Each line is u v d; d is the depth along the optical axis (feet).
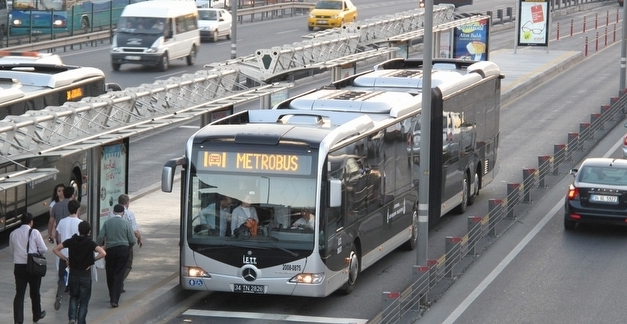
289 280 113.50
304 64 204.13
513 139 235.61
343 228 118.62
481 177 178.81
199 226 115.44
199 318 113.91
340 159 117.70
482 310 118.11
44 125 119.75
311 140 114.11
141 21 319.47
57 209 118.83
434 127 149.07
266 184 114.21
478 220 143.02
